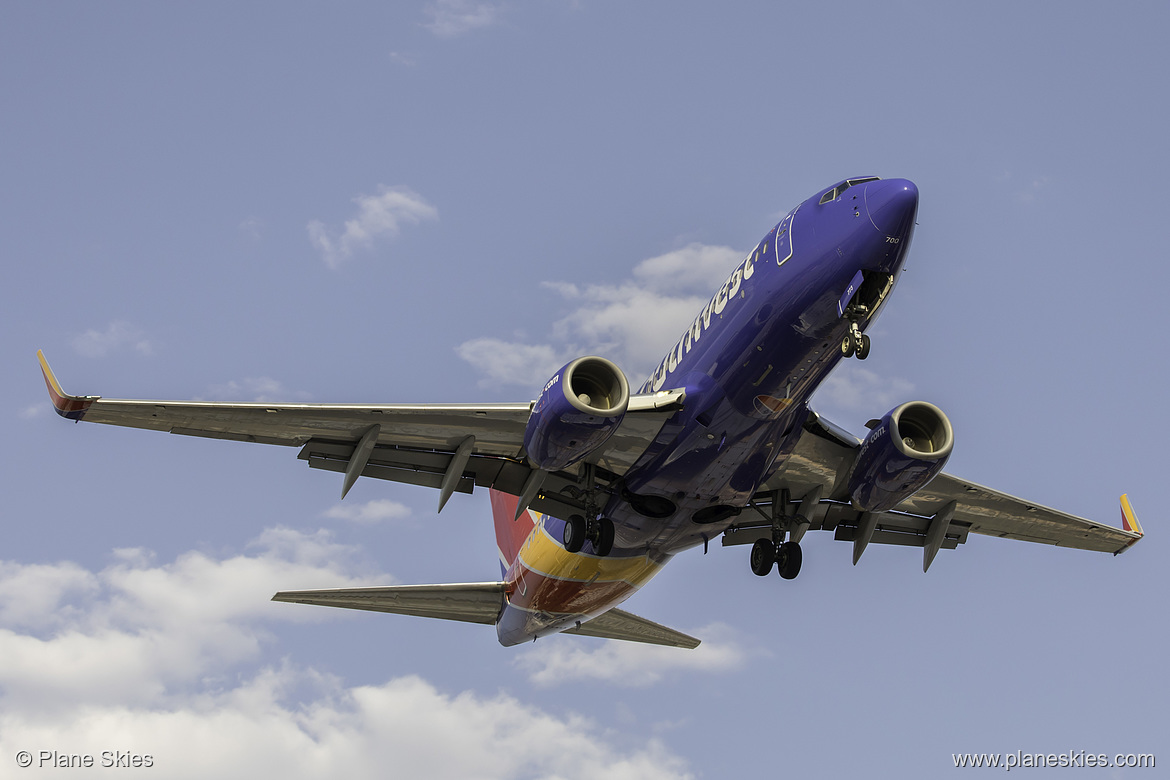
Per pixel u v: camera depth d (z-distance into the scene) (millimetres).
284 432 59125
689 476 59438
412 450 62531
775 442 57781
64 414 53500
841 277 50781
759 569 68375
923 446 61625
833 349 53781
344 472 62625
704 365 56812
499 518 82312
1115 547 77312
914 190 49031
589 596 72312
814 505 68875
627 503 63219
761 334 53781
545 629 78062
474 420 59781
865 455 62156
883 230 49406
